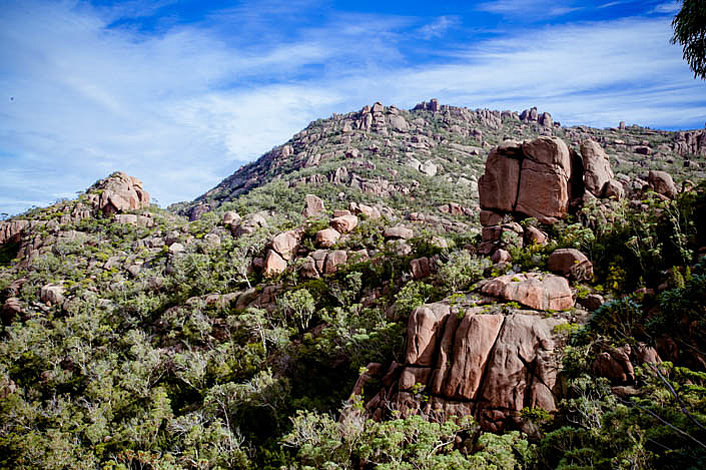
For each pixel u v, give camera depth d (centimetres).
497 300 2892
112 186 10412
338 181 14912
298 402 3359
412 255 4956
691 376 1886
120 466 2872
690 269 2761
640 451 1352
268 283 5575
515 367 2423
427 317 2745
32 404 4372
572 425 2125
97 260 7888
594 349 2283
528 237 4253
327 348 3684
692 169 12462
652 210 3888
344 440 2347
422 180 15025
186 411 3831
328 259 5506
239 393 3469
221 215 12912
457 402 2469
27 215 10456
